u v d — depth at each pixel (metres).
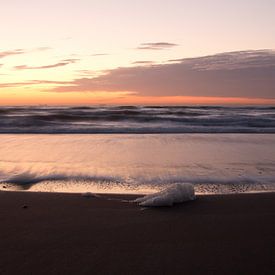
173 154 10.37
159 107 38.31
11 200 5.32
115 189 6.48
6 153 10.42
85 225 4.22
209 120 21.52
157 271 3.09
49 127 18.31
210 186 6.71
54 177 7.38
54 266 3.18
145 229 4.09
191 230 4.05
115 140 13.88
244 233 3.96
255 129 18.16
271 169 8.27
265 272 3.07
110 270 3.11
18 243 3.68
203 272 3.07
